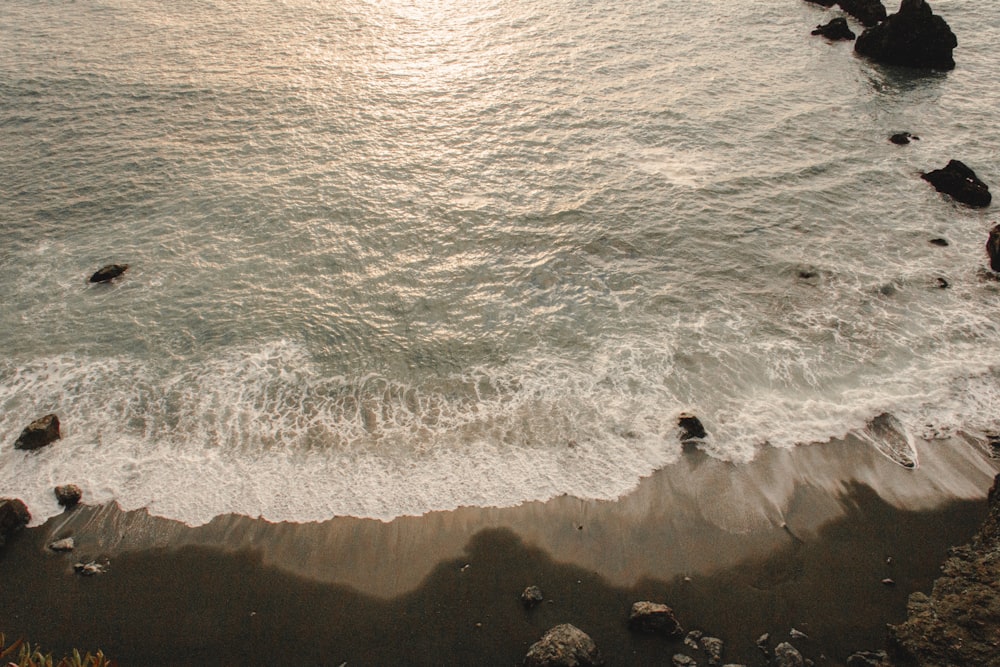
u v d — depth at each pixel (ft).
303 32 151.53
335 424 64.59
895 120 118.01
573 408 65.92
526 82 131.03
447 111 120.57
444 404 66.69
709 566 52.95
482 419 64.95
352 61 138.41
